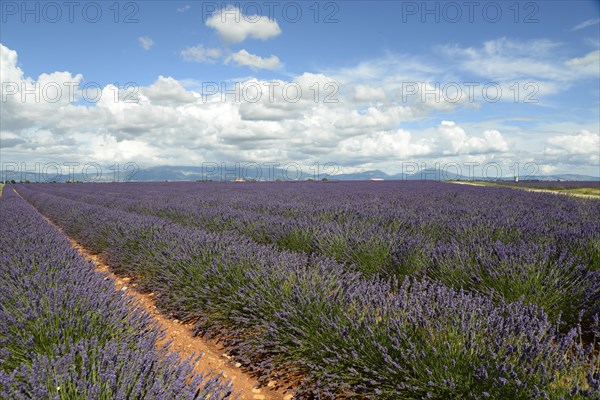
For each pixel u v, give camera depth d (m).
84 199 18.03
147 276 4.84
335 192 18.72
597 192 21.55
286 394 2.46
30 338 2.21
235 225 6.97
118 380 1.77
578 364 1.86
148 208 10.93
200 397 1.71
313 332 2.54
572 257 3.51
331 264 3.92
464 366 1.97
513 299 3.11
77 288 2.91
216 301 3.43
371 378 2.19
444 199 13.23
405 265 4.14
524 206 10.00
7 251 4.62
